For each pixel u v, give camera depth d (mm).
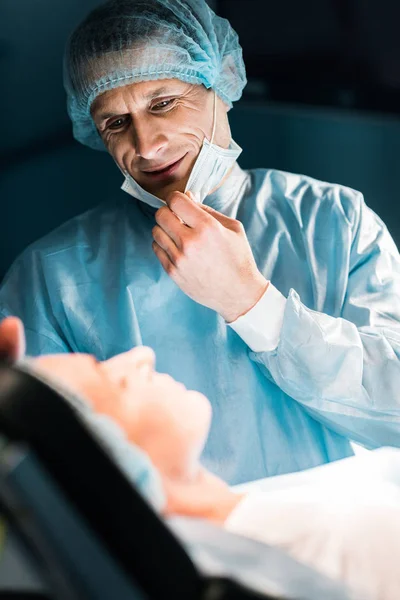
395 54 2783
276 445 1699
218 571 969
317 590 1011
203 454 1660
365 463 1567
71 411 865
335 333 1619
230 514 1220
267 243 1828
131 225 1863
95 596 847
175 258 1621
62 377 1238
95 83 1693
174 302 1764
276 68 2801
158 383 1277
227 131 1819
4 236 2822
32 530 836
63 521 837
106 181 2842
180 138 1694
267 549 1072
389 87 2812
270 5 2748
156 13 1688
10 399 860
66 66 1785
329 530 1176
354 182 2895
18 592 1025
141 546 850
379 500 1276
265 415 1711
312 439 1721
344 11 2750
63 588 851
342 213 1838
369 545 1154
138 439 1217
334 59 2789
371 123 2854
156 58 1666
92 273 1810
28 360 1255
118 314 1758
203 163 1729
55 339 1773
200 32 1702
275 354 1638
